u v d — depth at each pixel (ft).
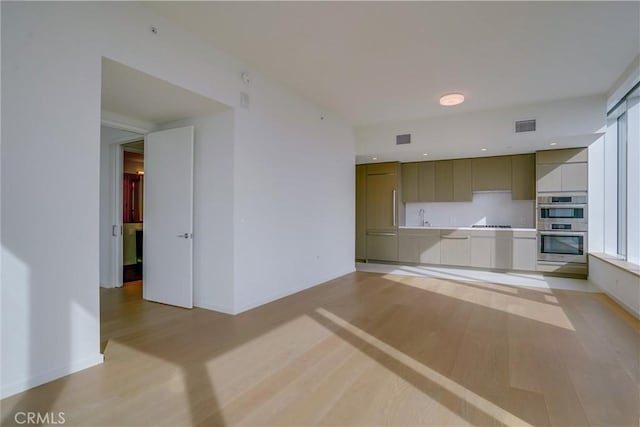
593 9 8.96
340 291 15.56
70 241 7.55
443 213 23.76
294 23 9.72
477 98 15.64
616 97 14.55
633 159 14.35
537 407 6.28
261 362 8.19
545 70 12.72
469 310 12.53
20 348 6.78
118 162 16.40
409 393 6.79
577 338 9.71
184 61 10.10
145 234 13.91
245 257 12.47
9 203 6.63
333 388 6.98
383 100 16.01
